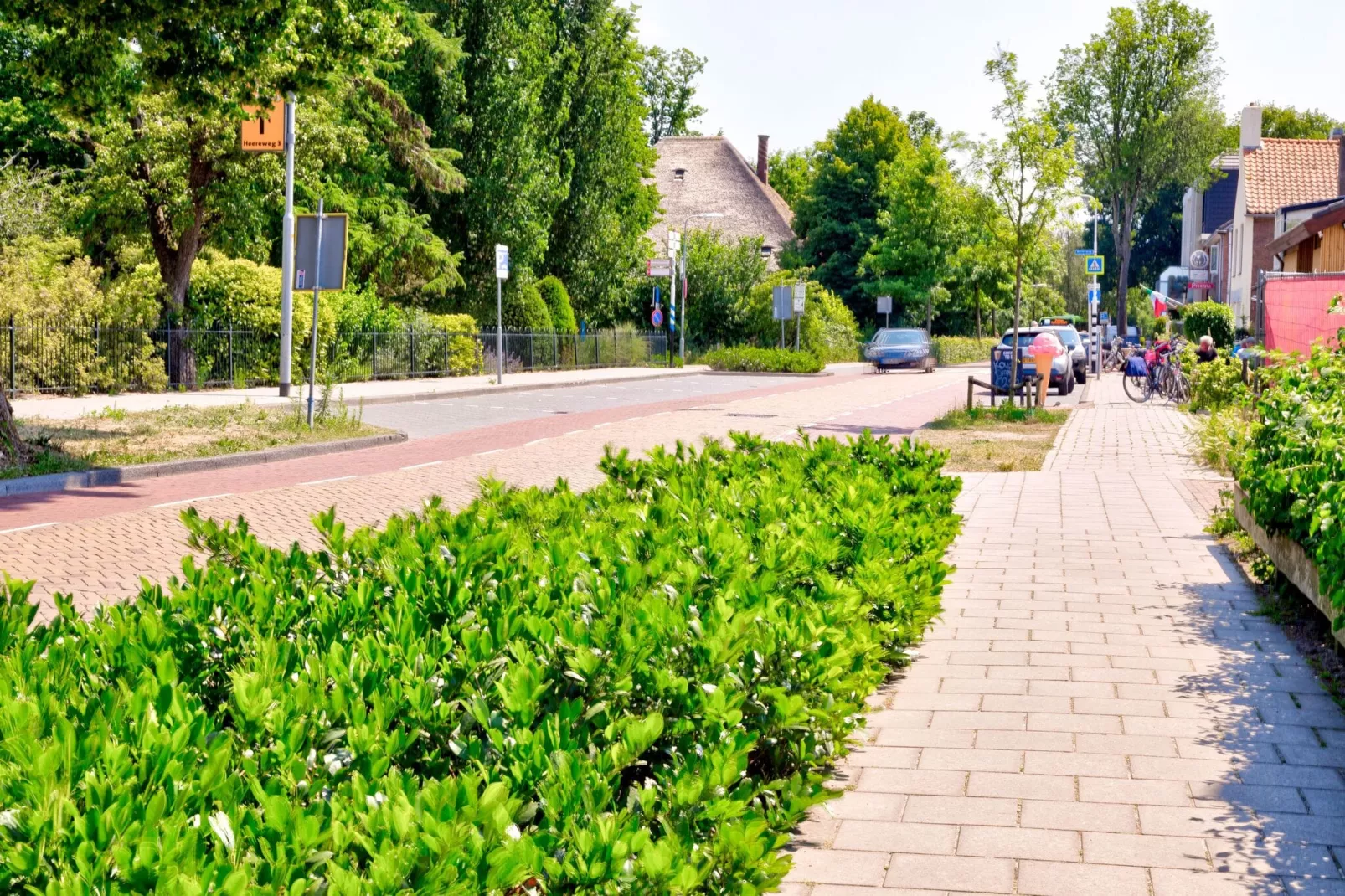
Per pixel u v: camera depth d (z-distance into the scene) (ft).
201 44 56.08
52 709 9.03
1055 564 30.35
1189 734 17.58
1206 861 13.35
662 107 257.75
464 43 142.31
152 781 7.80
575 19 162.20
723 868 9.68
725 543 17.01
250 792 8.68
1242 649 22.18
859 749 17.06
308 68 58.85
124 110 61.11
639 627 12.07
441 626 13.61
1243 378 71.92
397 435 63.21
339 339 110.42
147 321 91.76
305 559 15.99
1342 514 19.07
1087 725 17.99
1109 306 346.13
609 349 159.22
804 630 14.46
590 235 167.22
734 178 252.42
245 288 99.19
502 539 16.06
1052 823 14.42
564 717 10.15
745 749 10.07
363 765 9.00
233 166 92.79
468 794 7.84
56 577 29.12
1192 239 288.51
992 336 251.80
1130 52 240.94
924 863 13.37
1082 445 59.00
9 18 53.06
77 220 97.50
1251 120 190.29
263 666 10.54
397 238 129.18
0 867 6.94
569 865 7.92
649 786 9.75
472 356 129.29
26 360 82.64
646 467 26.71
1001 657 21.72
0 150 114.93
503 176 144.87
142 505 40.78
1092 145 246.06
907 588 20.24
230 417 65.62
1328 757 16.60
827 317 197.36
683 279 164.25
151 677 9.66
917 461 31.73
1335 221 90.68
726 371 156.87
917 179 222.48
